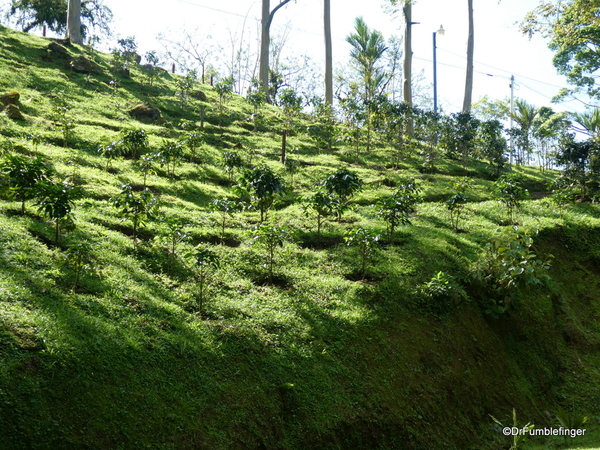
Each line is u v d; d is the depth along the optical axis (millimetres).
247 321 9719
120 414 6688
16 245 9609
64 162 16078
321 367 9227
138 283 9953
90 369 6980
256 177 14367
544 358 12609
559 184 21266
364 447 8367
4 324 6977
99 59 32344
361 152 26031
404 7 31922
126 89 28578
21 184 10859
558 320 13875
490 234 15859
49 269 9219
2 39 28766
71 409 6406
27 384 6301
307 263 12789
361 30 34719
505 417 10461
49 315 7602
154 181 16922
